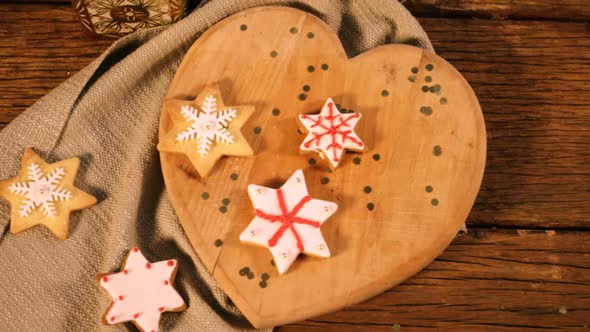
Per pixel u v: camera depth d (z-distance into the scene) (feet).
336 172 2.10
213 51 2.18
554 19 2.47
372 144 2.12
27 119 2.18
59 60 2.37
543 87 2.40
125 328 2.05
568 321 2.21
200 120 2.08
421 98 2.15
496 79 2.40
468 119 2.14
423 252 2.04
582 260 2.26
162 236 2.17
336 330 2.20
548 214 2.30
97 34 2.35
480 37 2.44
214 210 2.07
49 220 2.07
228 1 2.24
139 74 2.23
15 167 2.15
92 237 2.14
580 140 2.35
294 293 2.02
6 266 2.08
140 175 2.17
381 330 2.20
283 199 2.03
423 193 2.08
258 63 2.18
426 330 2.21
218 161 2.10
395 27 2.31
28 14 2.39
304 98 2.16
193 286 2.10
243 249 2.04
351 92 2.16
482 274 2.24
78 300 2.09
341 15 2.32
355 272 2.03
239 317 2.12
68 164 2.12
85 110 2.19
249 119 2.14
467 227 2.28
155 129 2.21
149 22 2.28
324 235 2.05
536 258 2.26
